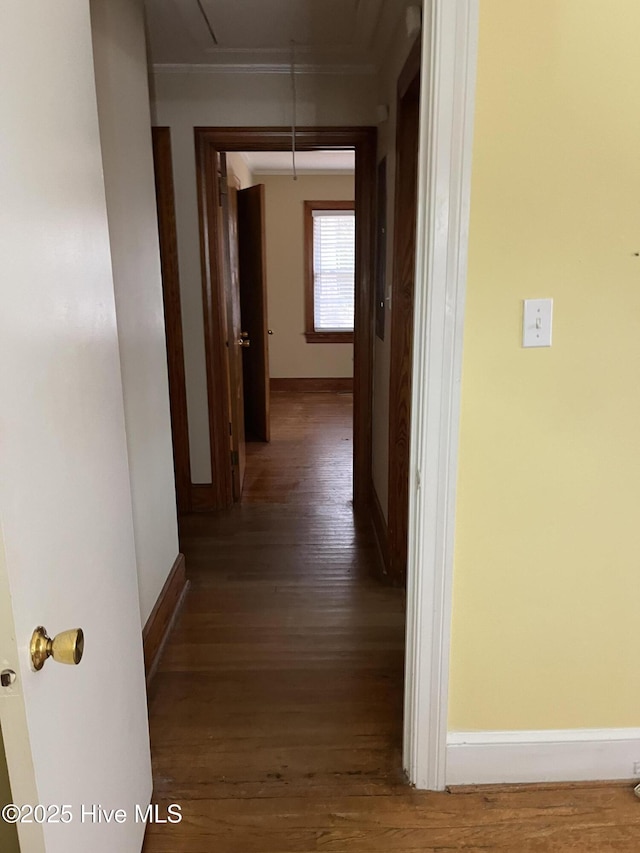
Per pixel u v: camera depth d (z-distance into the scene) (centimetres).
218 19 271
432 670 169
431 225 144
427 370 151
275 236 716
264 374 515
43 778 89
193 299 358
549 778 178
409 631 172
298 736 197
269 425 541
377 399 351
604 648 172
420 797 174
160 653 239
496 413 155
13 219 85
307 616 266
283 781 179
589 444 158
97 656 120
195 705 211
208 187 347
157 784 178
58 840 95
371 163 344
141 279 230
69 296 108
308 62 322
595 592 168
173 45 301
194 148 341
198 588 289
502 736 176
